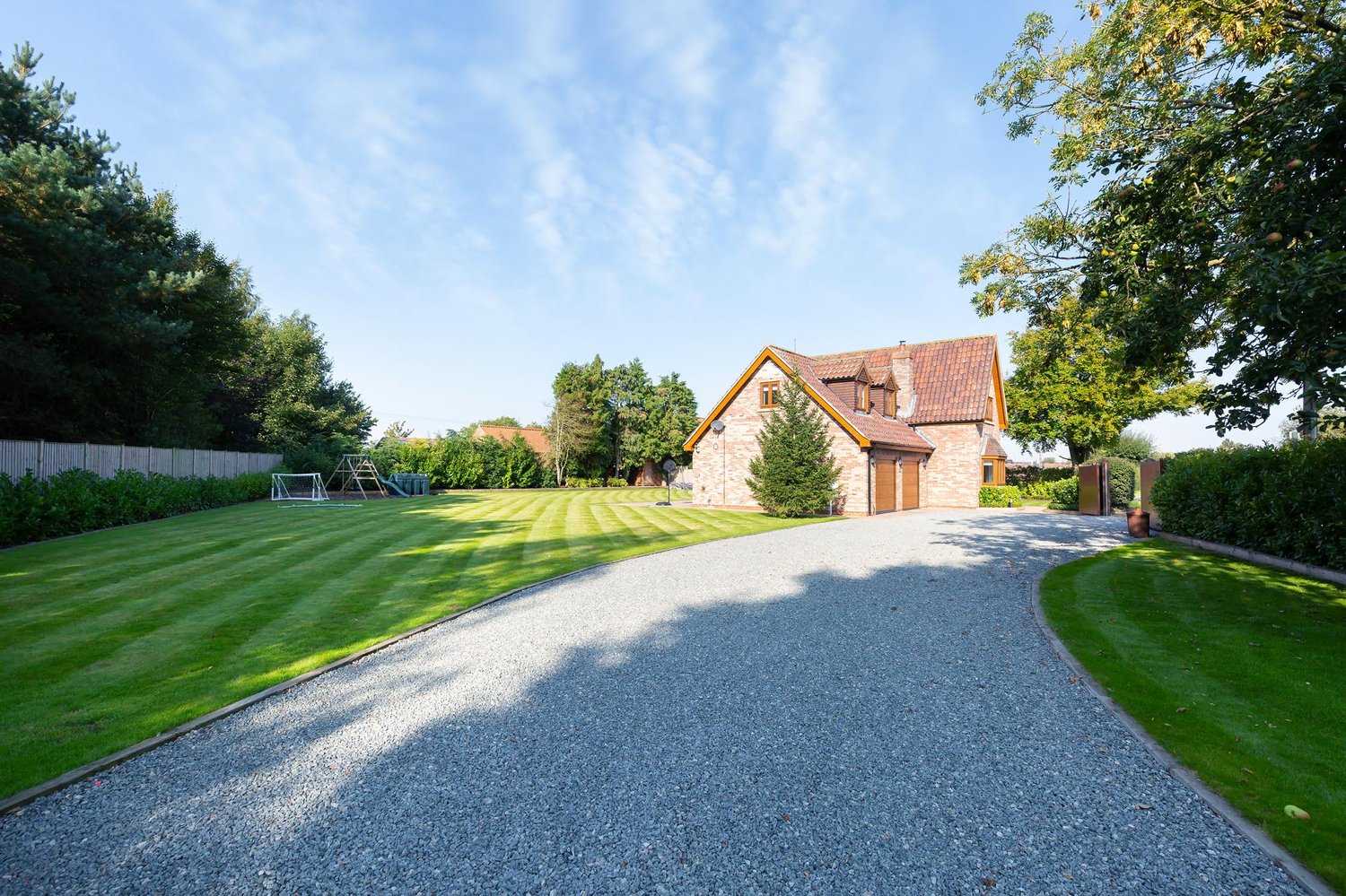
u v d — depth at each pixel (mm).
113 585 9133
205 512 20625
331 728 4566
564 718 4695
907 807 3424
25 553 11680
